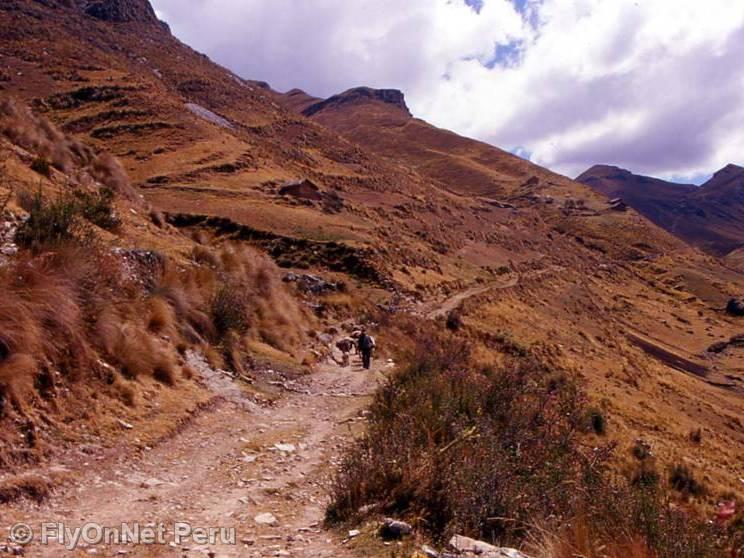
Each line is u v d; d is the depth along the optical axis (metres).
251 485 7.39
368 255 51.22
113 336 9.60
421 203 105.25
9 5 131.62
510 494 5.93
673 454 21.89
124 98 89.44
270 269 22.41
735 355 91.44
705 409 52.41
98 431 7.66
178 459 7.93
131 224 19.41
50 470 6.32
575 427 10.24
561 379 19.95
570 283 95.50
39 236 10.29
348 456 7.69
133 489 6.60
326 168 106.94
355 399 14.03
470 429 7.66
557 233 149.50
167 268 14.67
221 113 122.38
